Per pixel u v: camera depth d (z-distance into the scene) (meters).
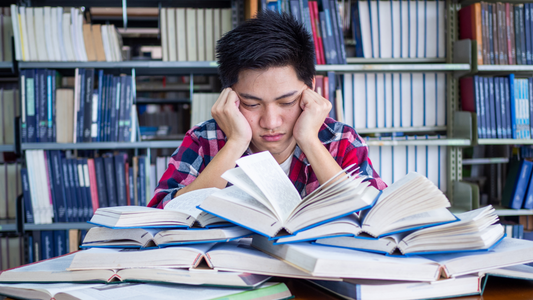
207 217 0.53
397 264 0.45
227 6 2.10
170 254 0.49
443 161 2.09
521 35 1.96
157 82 2.28
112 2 2.02
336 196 0.48
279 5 1.87
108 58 1.85
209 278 0.48
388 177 2.06
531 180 1.95
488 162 2.08
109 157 1.87
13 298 0.51
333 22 1.91
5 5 2.00
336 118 1.91
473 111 1.96
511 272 0.50
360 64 2.02
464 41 1.95
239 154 0.85
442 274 0.47
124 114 1.87
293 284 0.55
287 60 0.73
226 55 0.78
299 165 0.95
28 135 1.83
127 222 0.51
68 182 1.86
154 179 1.96
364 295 0.44
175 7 2.08
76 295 0.45
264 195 0.51
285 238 0.48
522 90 1.96
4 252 1.89
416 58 2.04
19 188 1.96
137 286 0.49
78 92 1.83
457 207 2.04
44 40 1.81
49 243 1.89
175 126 2.26
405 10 2.01
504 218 2.12
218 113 0.86
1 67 1.84
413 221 0.48
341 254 0.46
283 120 0.82
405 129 2.04
